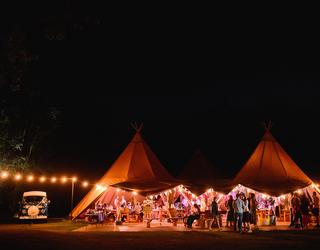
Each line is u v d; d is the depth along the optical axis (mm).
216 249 12508
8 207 33438
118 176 22672
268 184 21250
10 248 12500
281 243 13930
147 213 20531
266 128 23953
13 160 27641
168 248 12672
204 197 23391
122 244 13570
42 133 33688
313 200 20938
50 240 14445
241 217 17297
